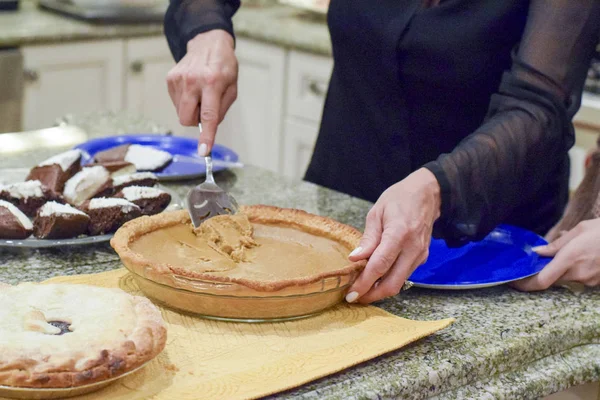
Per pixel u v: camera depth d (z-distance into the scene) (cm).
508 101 116
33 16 279
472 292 110
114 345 77
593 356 102
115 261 113
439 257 118
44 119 271
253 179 151
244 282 91
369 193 155
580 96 118
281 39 266
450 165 107
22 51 258
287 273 98
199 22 135
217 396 78
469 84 137
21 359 73
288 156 280
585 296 111
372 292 100
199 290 92
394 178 150
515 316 103
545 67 115
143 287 98
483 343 95
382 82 144
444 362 90
